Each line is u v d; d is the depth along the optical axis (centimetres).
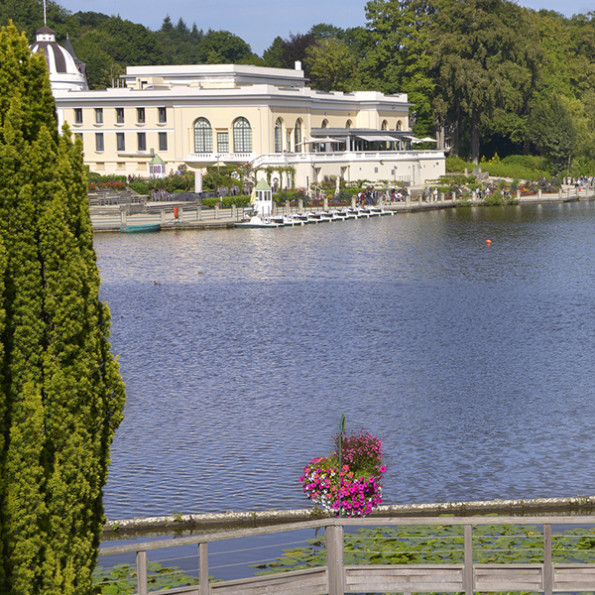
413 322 5278
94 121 14050
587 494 2572
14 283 1290
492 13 17575
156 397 3653
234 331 5044
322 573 1653
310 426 3234
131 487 2656
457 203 14338
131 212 10906
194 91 13512
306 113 14488
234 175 12781
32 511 1280
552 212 13325
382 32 18838
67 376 1309
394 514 2411
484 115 17438
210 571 2011
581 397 3594
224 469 2798
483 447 2997
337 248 9025
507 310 5656
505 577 1664
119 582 1866
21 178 1296
